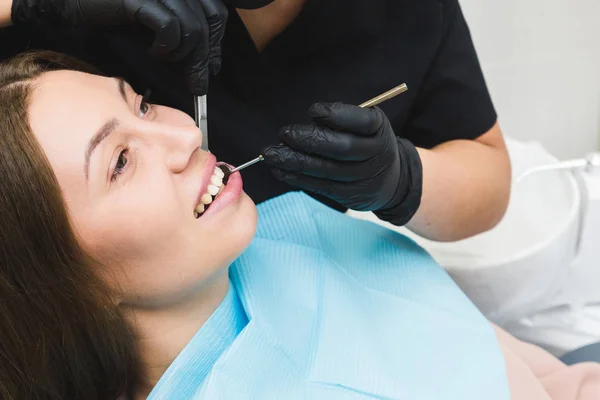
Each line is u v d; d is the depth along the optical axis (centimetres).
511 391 83
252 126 96
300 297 83
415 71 97
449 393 76
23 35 88
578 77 158
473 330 84
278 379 72
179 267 67
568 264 125
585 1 148
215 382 67
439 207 91
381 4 91
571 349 124
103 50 93
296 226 93
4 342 67
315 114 71
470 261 119
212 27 73
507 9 146
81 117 63
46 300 65
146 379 77
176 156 67
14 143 61
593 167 125
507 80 156
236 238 70
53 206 62
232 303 77
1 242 63
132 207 64
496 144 105
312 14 88
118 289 68
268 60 92
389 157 76
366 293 88
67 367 70
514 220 129
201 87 74
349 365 76
